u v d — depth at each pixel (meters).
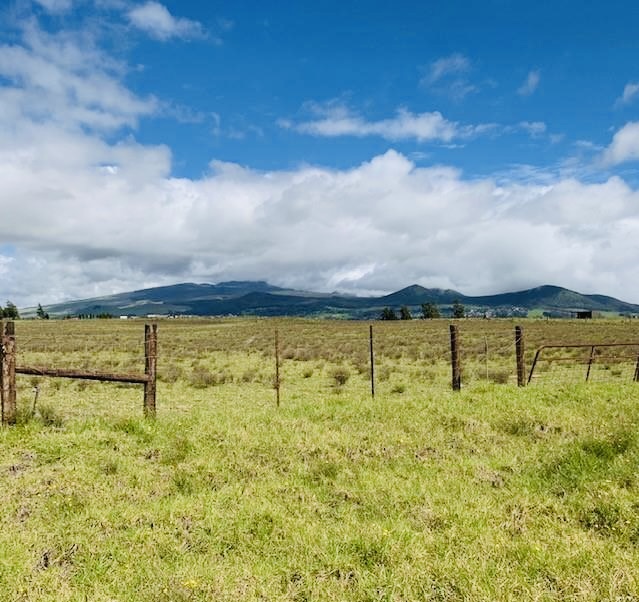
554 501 8.44
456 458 10.95
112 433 11.55
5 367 11.94
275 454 10.69
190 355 41.50
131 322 133.00
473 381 24.67
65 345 50.97
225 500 8.30
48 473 9.11
